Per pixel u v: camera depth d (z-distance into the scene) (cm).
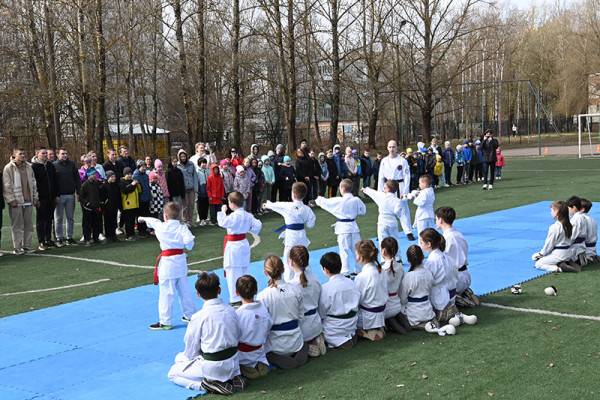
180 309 933
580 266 1068
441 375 618
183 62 3038
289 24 3444
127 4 3734
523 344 703
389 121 5378
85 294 1044
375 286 732
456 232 874
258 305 641
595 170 3084
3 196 1448
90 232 1565
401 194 1349
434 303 783
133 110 4909
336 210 1077
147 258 1352
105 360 718
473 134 6109
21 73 3838
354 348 712
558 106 6059
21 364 716
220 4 3497
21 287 1119
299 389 600
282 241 1488
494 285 989
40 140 3600
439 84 4431
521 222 1636
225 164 1858
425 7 4288
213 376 609
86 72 2920
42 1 3103
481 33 5400
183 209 1784
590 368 623
